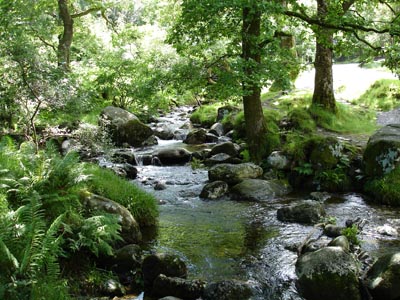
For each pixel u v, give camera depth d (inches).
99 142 466.3
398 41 439.8
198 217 340.2
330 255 225.3
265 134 495.5
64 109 422.6
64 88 402.3
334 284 211.8
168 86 471.8
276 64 431.8
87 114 572.4
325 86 603.8
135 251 252.7
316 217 320.2
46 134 446.6
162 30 919.7
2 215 201.5
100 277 231.6
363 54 493.7
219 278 236.1
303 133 545.3
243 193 392.2
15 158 271.1
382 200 372.8
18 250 192.2
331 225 295.6
